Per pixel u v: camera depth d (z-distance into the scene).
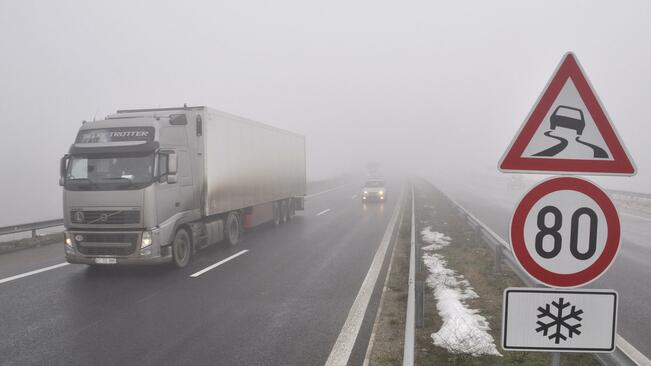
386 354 5.09
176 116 9.70
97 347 5.39
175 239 9.52
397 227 16.25
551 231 2.36
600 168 2.35
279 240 13.57
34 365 4.89
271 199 15.83
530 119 2.38
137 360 5.02
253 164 13.96
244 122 13.18
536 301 2.36
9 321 6.29
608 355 3.52
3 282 8.45
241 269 9.62
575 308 2.34
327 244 12.81
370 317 6.46
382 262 10.32
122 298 7.44
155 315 6.59
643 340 5.60
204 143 10.55
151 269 9.62
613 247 2.32
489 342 5.25
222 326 6.12
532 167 2.39
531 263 2.37
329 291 7.89
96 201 8.76
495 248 8.77
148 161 8.80
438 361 4.80
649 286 8.23
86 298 7.43
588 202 2.33
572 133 2.36
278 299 7.41
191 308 6.92
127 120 9.22
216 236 11.55
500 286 7.82
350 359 5.02
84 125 9.31
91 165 8.93
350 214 20.83
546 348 2.36
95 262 8.80
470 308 6.63
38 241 12.74
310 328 6.04
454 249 11.38
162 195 9.02
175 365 4.89
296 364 4.91
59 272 9.31
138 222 8.66
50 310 6.79
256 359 5.05
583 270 2.34
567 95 2.36
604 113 2.33
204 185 10.61
